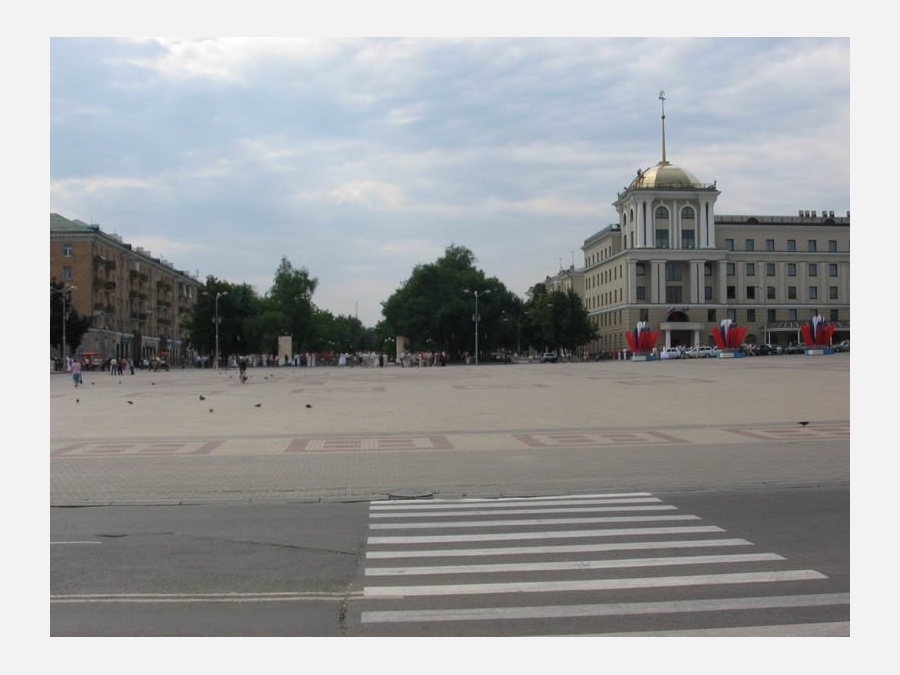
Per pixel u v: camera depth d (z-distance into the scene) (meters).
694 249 119.38
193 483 12.92
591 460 14.86
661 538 8.82
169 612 6.41
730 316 123.88
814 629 5.90
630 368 64.81
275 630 6.00
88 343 93.50
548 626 6.02
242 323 118.69
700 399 28.64
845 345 103.38
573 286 154.25
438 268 117.50
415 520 10.05
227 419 23.44
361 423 21.94
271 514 10.59
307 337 136.00
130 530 9.61
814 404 25.83
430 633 5.91
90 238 93.38
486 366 90.25
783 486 12.21
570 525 9.59
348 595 6.82
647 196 119.25
